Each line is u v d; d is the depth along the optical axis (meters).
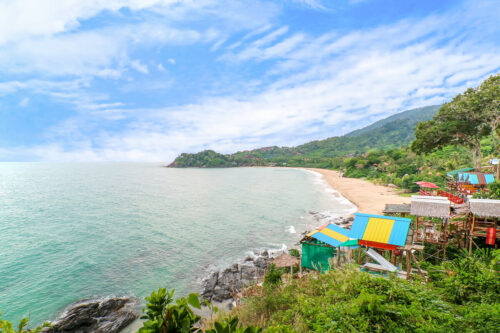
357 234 19.52
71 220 50.84
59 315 20.56
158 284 25.50
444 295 9.77
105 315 20.61
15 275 27.14
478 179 37.34
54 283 25.52
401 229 18.91
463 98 48.97
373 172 120.94
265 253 33.16
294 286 14.70
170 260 31.27
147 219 51.78
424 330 7.09
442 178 66.56
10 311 21.03
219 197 81.56
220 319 12.62
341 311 8.27
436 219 27.31
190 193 91.06
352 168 145.88
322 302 10.24
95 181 139.50
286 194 86.94
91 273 27.70
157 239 39.06
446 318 7.61
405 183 77.94
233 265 29.47
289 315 10.12
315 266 22.30
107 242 37.56
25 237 39.81
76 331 18.86
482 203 21.05
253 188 105.56
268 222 49.25
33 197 80.75
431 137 51.88
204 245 36.50
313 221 49.69
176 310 3.24
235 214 56.22
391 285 9.79
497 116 43.84
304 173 199.50
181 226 46.47
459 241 23.23
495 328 6.84
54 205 66.88
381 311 7.67
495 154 69.75
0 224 47.59
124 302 22.38
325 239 23.00
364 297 8.16
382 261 17.36
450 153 99.38
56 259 31.30
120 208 63.41
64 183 127.38
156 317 3.17
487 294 8.98
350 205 64.94
